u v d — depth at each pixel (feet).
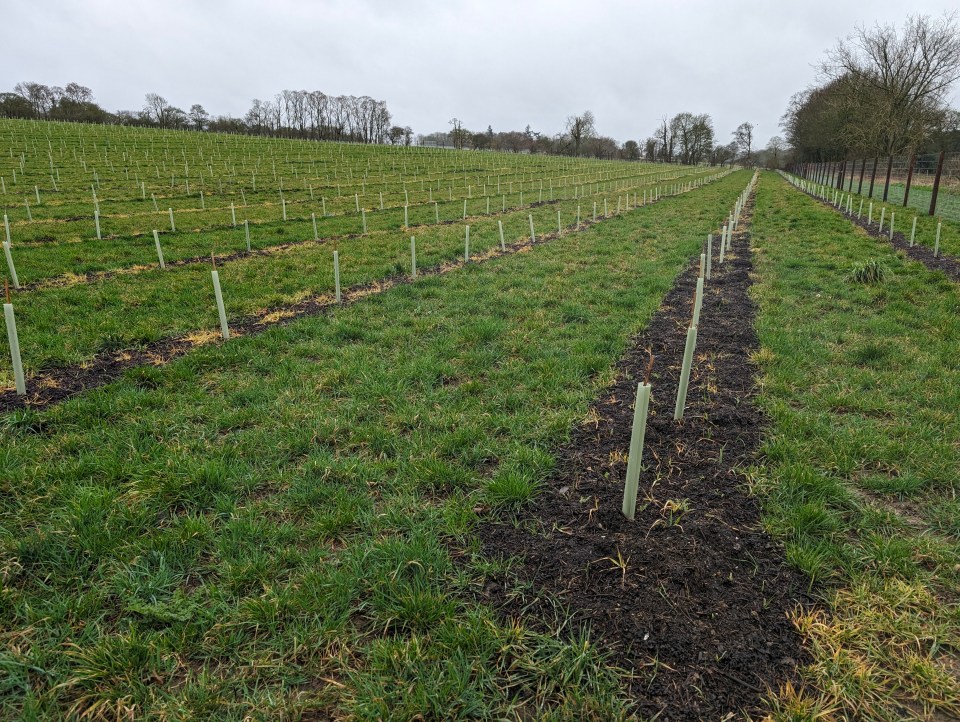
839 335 23.36
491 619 9.25
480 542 11.15
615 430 15.60
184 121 317.01
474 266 40.65
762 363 20.53
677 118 390.63
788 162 311.27
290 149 211.82
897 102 142.51
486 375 19.84
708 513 11.76
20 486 12.85
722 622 9.06
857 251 44.70
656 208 90.33
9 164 126.82
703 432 15.37
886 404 16.65
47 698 7.97
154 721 7.68
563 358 21.22
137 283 35.65
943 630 8.88
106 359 22.02
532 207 93.91
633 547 10.74
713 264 41.37
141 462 13.89
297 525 11.86
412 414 16.75
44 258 43.39
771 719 7.52
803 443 14.46
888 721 7.59
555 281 34.73
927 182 111.96
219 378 19.90
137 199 95.66
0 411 17.03
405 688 8.07
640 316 26.61
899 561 10.32
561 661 8.42
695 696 7.88
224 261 45.39
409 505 12.42
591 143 390.83
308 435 15.38
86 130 208.64
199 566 10.60
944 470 13.15
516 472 13.28
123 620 9.30
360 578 10.12
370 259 44.37
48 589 9.89
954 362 19.79
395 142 362.33
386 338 23.97
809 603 9.50
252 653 8.76
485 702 7.94
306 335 24.49
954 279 33.14
